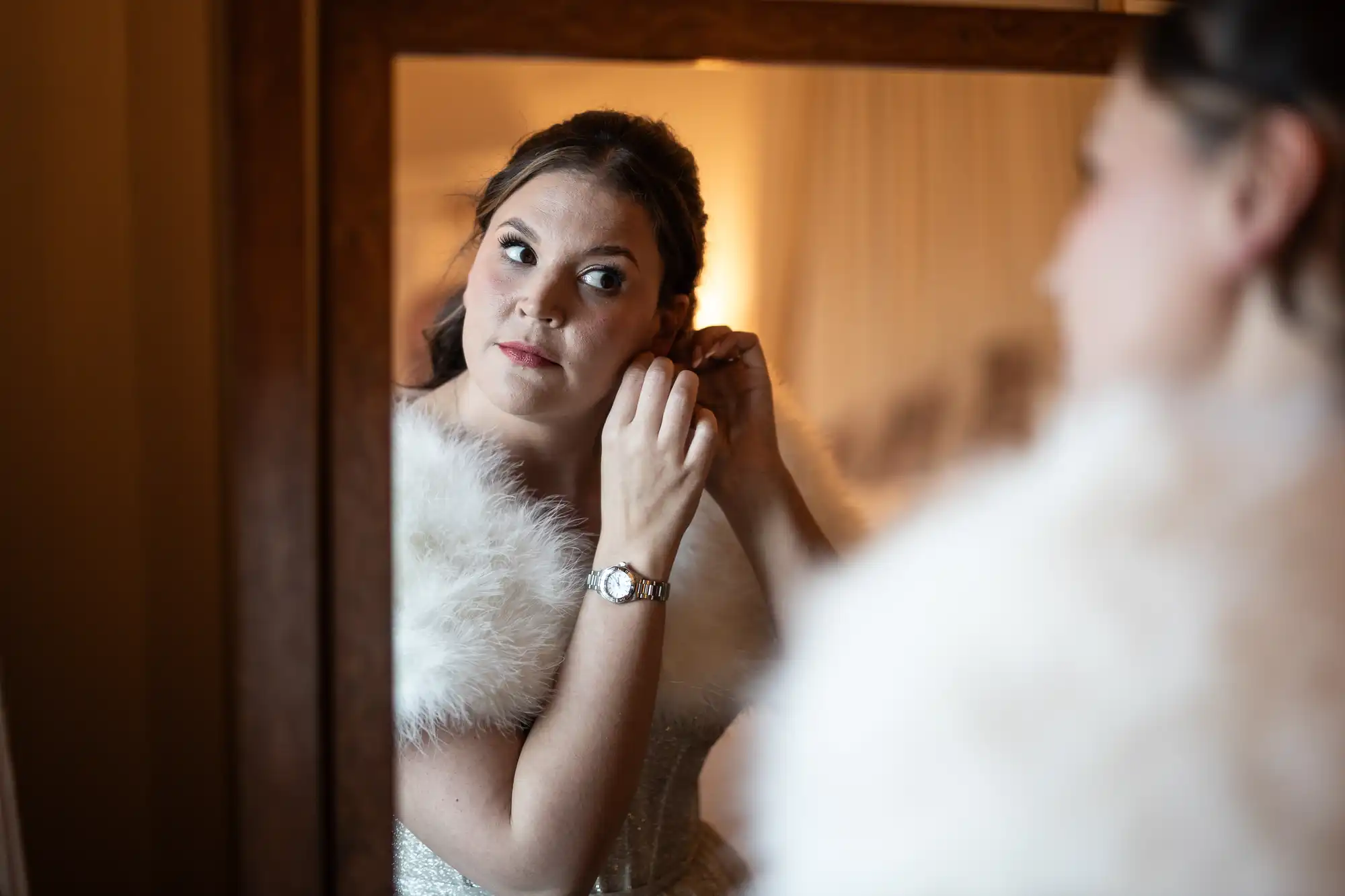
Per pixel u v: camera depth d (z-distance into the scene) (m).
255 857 0.70
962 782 0.74
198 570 0.89
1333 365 0.69
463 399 0.73
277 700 0.69
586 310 0.74
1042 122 0.74
